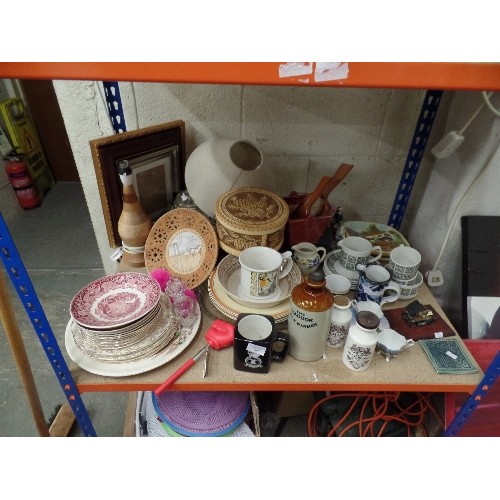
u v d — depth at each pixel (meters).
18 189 2.30
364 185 1.17
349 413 0.96
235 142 0.89
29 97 2.41
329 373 0.72
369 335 0.69
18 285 0.61
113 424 1.23
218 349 0.76
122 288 0.79
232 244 0.81
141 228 0.87
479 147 0.86
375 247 0.92
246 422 0.98
